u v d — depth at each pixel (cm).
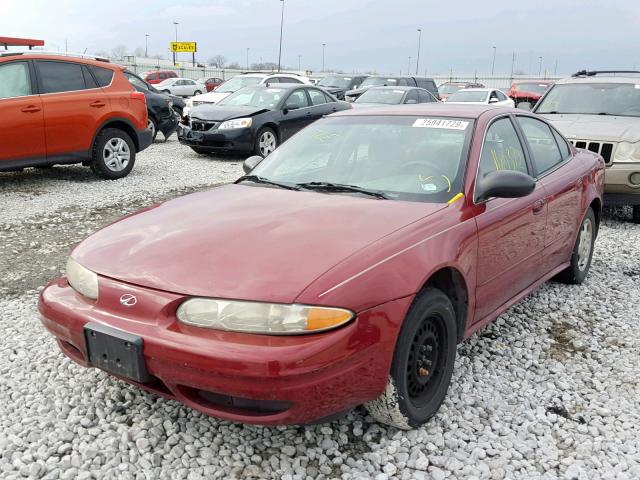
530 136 440
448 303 298
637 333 414
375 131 391
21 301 458
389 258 267
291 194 345
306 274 249
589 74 960
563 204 435
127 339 252
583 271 509
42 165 847
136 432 289
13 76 808
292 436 287
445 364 306
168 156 1250
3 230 651
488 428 296
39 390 328
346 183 357
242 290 243
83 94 875
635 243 650
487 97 1819
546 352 384
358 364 248
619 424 303
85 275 281
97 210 745
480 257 325
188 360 239
